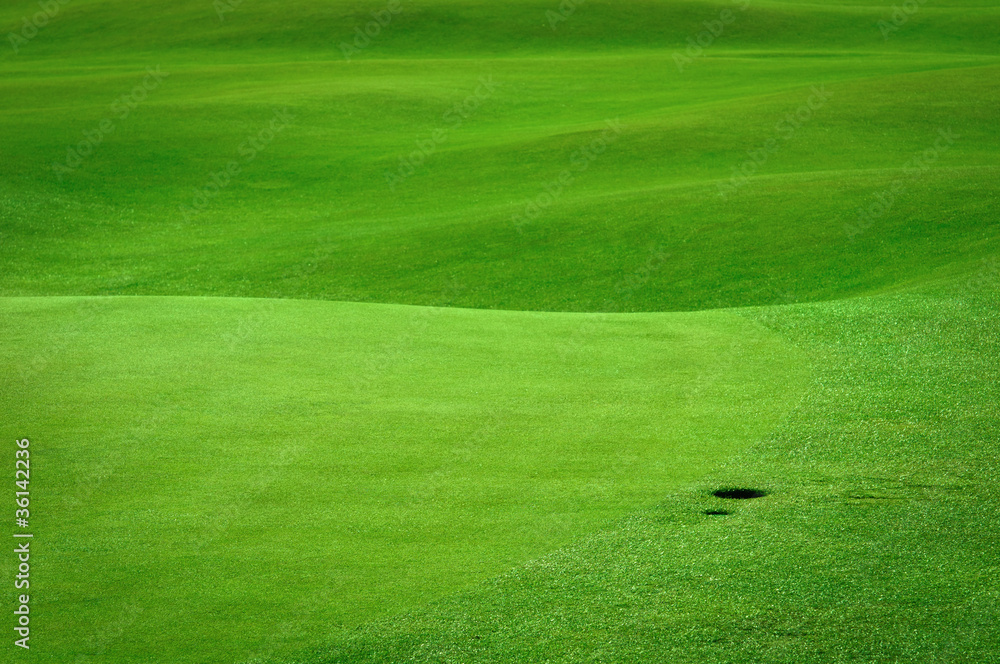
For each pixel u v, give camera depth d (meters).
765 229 28.02
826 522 8.29
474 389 11.95
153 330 14.51
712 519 8.41
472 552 7.84
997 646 6.53
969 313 14.90
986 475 9.12
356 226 33.44
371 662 6.41
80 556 7.71
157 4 89.44
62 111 50.28
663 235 28.52
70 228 34.69
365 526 8.26
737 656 6.48
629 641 6.65
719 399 11.51
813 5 92.31
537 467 9.51
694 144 40.53
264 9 84.75
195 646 6.55
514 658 6.47
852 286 23.42
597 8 83.88
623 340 14.42
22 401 11.24
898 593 7.17
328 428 10.51
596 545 7.94
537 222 30.78
